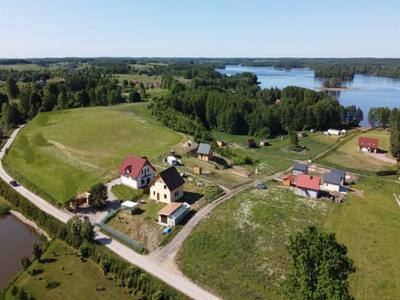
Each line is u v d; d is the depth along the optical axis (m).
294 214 64.00
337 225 60.81
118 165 87.38
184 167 89.06
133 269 46.59
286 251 51.38
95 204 65.12
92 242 53.81
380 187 83.81
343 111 166.00
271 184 82.44
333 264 28.81
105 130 119.44
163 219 59.28
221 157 102.56
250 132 148.12
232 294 42.81
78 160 90.81
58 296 42.66
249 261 49.12
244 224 59.22
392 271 47.28
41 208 65.75
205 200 69.00
